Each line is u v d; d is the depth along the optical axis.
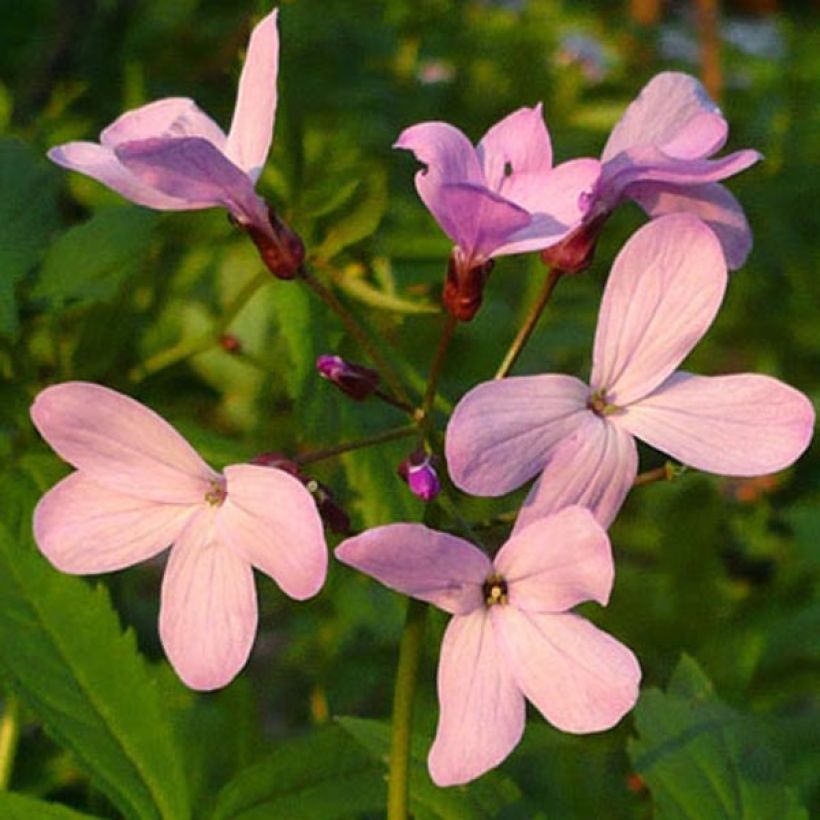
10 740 0.26
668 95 0.19
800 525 0.30
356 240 0.25
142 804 0.21
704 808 0.21
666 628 0.28
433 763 0.18
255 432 0.30
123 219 0.25
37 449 0.25
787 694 0.28
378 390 0.19
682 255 0.18
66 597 0.21
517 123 0.19
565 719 0.18
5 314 0.24
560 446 0.18
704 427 0.18
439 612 0.22
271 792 0.21
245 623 0.18
